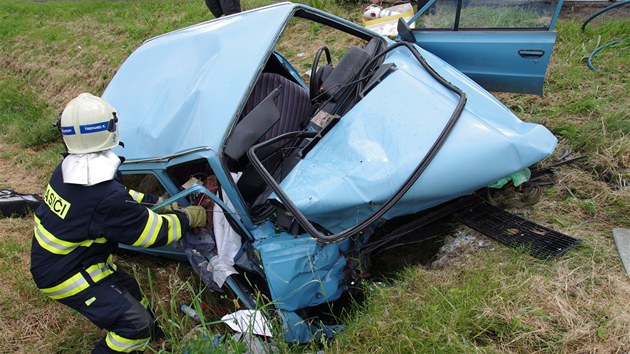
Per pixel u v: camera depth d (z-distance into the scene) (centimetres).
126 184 353
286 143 302
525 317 231
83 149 235
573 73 436
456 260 289
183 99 310
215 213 298
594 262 255
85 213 236
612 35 480
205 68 321
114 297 256
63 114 235
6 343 309
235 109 278
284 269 259
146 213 246
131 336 260
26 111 749
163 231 254
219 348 239
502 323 231
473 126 267
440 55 364
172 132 300
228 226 294
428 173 258
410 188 257
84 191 236
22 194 468
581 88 419
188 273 357
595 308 229
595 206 300
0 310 333
